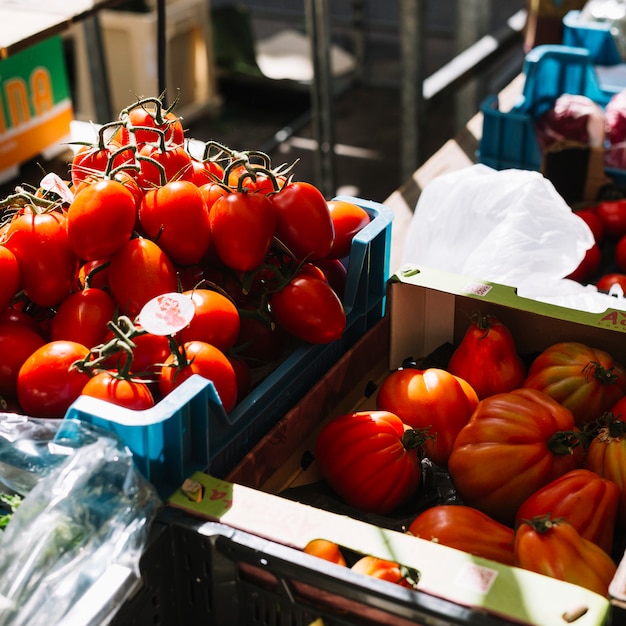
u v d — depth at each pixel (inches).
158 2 90.7
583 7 109.2
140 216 46.7
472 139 98.3
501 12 248.4
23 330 45.2
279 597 37.1
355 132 189.8
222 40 198.1
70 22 76.6
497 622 33.0
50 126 106.7
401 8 108.4
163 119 52.1
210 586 38.5
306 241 48.4
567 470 46.6
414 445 47.5
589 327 53.4
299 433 49.0
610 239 81.0
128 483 37.0
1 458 39.2
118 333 40.1
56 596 34.3
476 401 51.8
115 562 35.4
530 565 39.1
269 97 198.2
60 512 35.9
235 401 44.4
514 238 62.4
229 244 46.4
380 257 55.1
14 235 45.8
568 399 51.1
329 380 50.9
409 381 51.2
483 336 53.1
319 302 47.5
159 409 38.4
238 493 39.4
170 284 45.1
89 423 38.4
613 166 87.4
